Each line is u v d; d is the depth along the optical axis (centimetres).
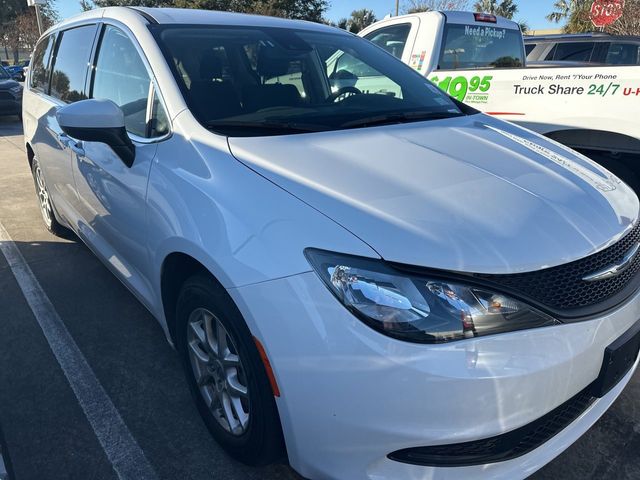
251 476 213
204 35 269
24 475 213
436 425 155
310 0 2492
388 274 157
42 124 387
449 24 536
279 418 178
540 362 159
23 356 290
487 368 154
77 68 337
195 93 238
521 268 162
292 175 191
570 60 784
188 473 214
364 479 166
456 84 506
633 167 425
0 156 831
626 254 188
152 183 226
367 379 155
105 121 229
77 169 318
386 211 172
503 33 597
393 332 154
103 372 277
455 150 226
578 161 241
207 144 215
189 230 196
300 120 244
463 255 160
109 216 279
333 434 164
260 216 179
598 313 174
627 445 226
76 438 232
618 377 190
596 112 418
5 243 452
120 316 330
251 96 250
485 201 183
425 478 165
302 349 161
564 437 188
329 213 172
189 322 221
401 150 219
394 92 299
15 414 246
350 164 201
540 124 452
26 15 4016
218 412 220
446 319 155
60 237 464
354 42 330
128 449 226
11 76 1355
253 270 171
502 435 165
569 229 179
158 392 262
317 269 162
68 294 359
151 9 294
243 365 185
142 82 254
